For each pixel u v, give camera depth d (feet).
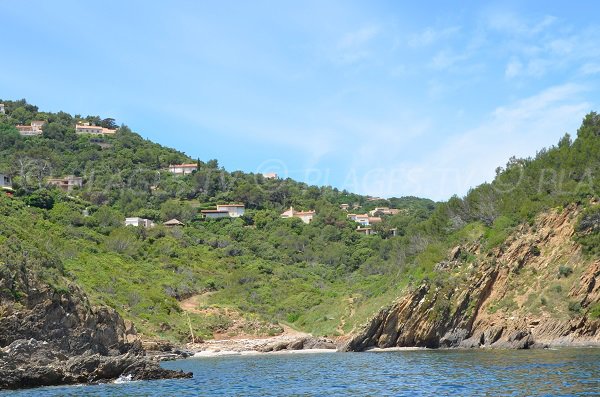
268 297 418.10
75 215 468.34
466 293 296.10
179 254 466.70
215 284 428.15
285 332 362.12
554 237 305.94
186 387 168.25
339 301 394.32
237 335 353.92
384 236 602.44
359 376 181.98
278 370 211.00
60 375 176.04
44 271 230.48
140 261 433.07
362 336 298.76
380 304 345.51
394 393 144.46
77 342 228.84
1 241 240.32
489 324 289.12
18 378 168.55
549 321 274.16
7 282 211.41
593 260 282.56
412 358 236.02
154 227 519.60
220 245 519.19
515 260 305.32
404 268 369.91
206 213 616.39
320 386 162.81
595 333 265.95
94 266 376.07
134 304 347.36
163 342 303.07
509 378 159.53
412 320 296.51
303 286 441.27
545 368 177.78
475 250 325.42
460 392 140.77
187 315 363.35
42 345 188.34
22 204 441.27
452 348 286.66
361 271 485.15
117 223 497.46
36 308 216.13
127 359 191.31
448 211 385.09
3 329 204.23
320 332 351.05
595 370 168.04
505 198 345.72
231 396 149.07
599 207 291.38
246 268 468.75
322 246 559.38
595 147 333.62
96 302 258.16
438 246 350.64
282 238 565.53
